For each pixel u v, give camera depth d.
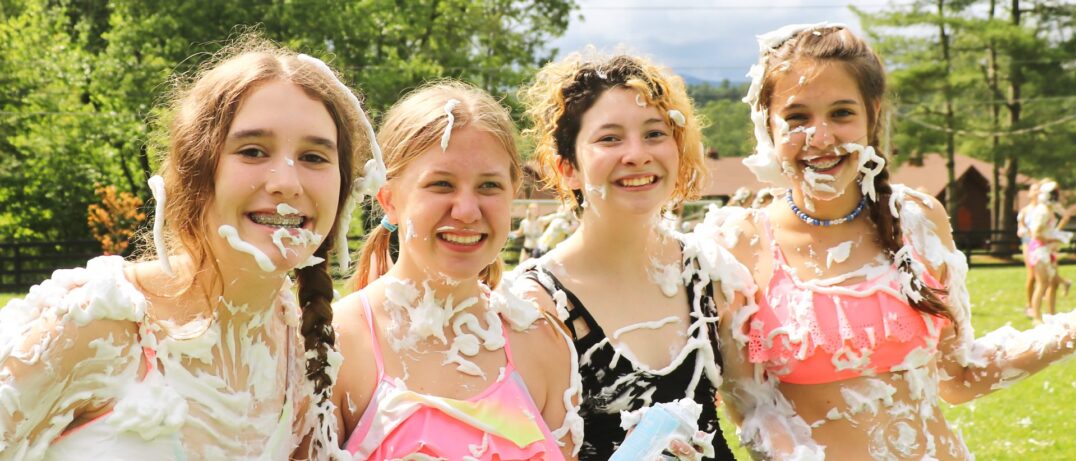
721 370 3.21
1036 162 37.28
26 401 2.03
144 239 2.48
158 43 26.69
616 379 2.99
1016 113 38.12
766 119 3.32
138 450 2.09
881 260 3.27
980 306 14.01
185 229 2.22
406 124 2.72
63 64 26.20
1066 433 7.02
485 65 30.39
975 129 37.72
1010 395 8.20
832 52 3.20
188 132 2.23
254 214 2.19
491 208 2.67
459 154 2.65
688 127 3.15
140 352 2.14
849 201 3.30
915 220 3.32
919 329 3.18
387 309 2.70
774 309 3.23
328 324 2.48
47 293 2.11
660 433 2.57
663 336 3.09
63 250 22.50
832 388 3.17
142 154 2.60
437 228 2.65
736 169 49.53
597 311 3.05
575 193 3.29
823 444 3.17
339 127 2.35
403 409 2.54
